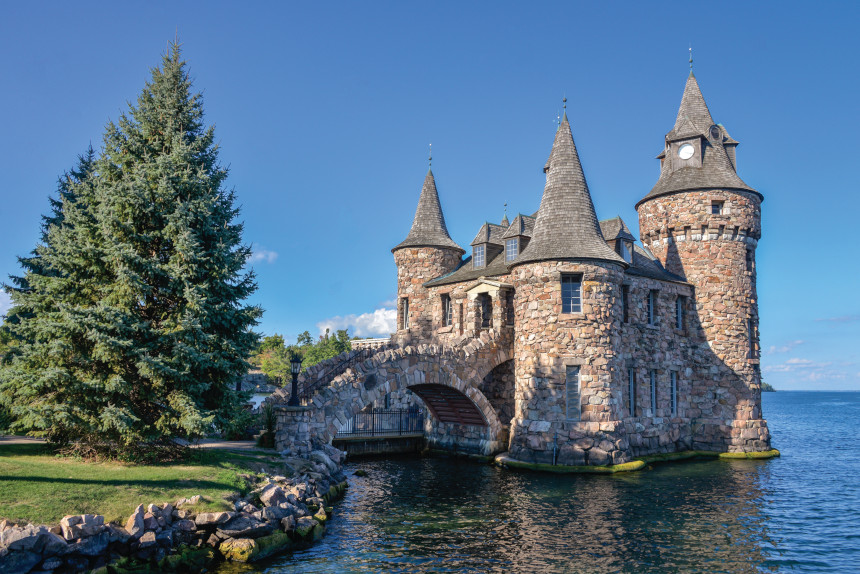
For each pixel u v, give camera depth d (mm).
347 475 27797
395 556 15609
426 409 38188
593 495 23094
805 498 22969
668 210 36625
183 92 21062
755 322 36094
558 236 30000
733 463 31953
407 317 42406
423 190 44250
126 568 12516
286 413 23344
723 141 38656
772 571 14953
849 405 178625
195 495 15016
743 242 35719
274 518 16047
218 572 13719
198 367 18094
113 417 16031
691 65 39188
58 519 12289
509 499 22375
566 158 31734
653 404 33250
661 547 16688
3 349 19859
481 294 35219
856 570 15016
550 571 14680
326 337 75438
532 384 29469
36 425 16203
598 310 28953
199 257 18188
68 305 16719
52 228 19297
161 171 18625
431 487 24688
